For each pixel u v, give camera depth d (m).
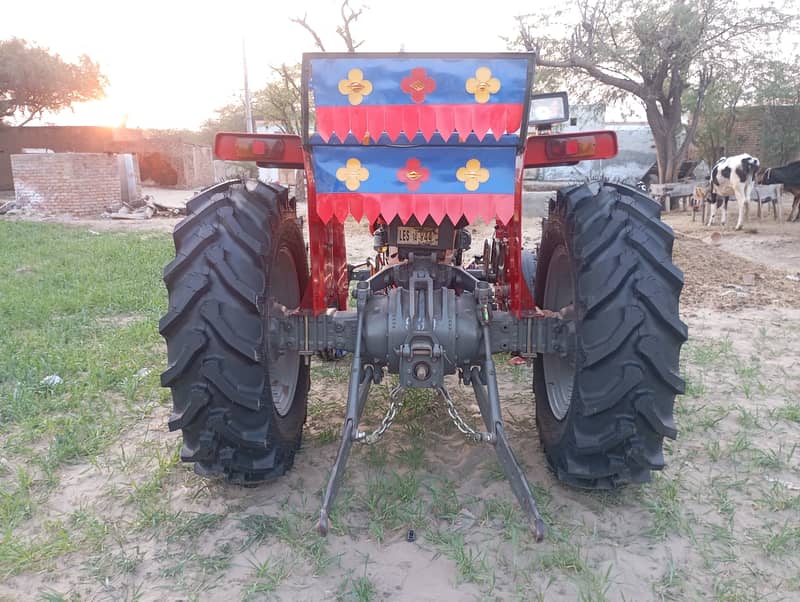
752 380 4.93
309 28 15.95
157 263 9.91
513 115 2.71
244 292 2.96
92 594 2.66
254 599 2.61
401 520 3.12
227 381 2.94
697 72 21.64
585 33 20.30
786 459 3.72
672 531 3.04
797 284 8.73
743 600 2.58
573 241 3.16
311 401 4.60
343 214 2.89
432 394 4.68
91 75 36.06
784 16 18.75
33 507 3.26
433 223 3.59
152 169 36.47
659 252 2.98
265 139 3.32
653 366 2.88
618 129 29.06
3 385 4.81
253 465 3.14
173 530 3.06
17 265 9.88
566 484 3.42
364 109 2.73
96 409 4.43
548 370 3.76
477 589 2.66
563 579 2.71
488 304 3.29
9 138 33.16
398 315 3.23
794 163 16.31
